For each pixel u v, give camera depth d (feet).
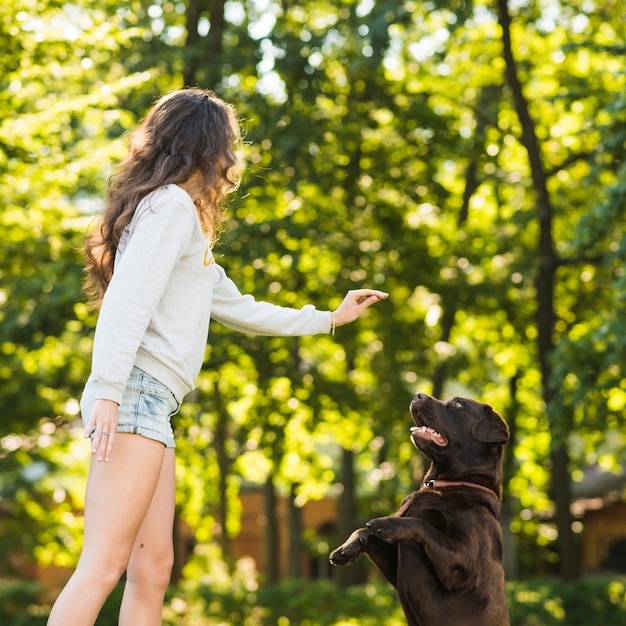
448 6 50.08
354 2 55.36
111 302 10.30
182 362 10.91
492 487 13.58
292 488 66.23
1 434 50.39
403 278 52.31
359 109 54.39
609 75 50.62
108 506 10.50
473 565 12.41
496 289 54.75
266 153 48.83
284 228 46.19
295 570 66.59
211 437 60.34
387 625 50.96
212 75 48.62
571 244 41.81
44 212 43.01
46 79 38.42
